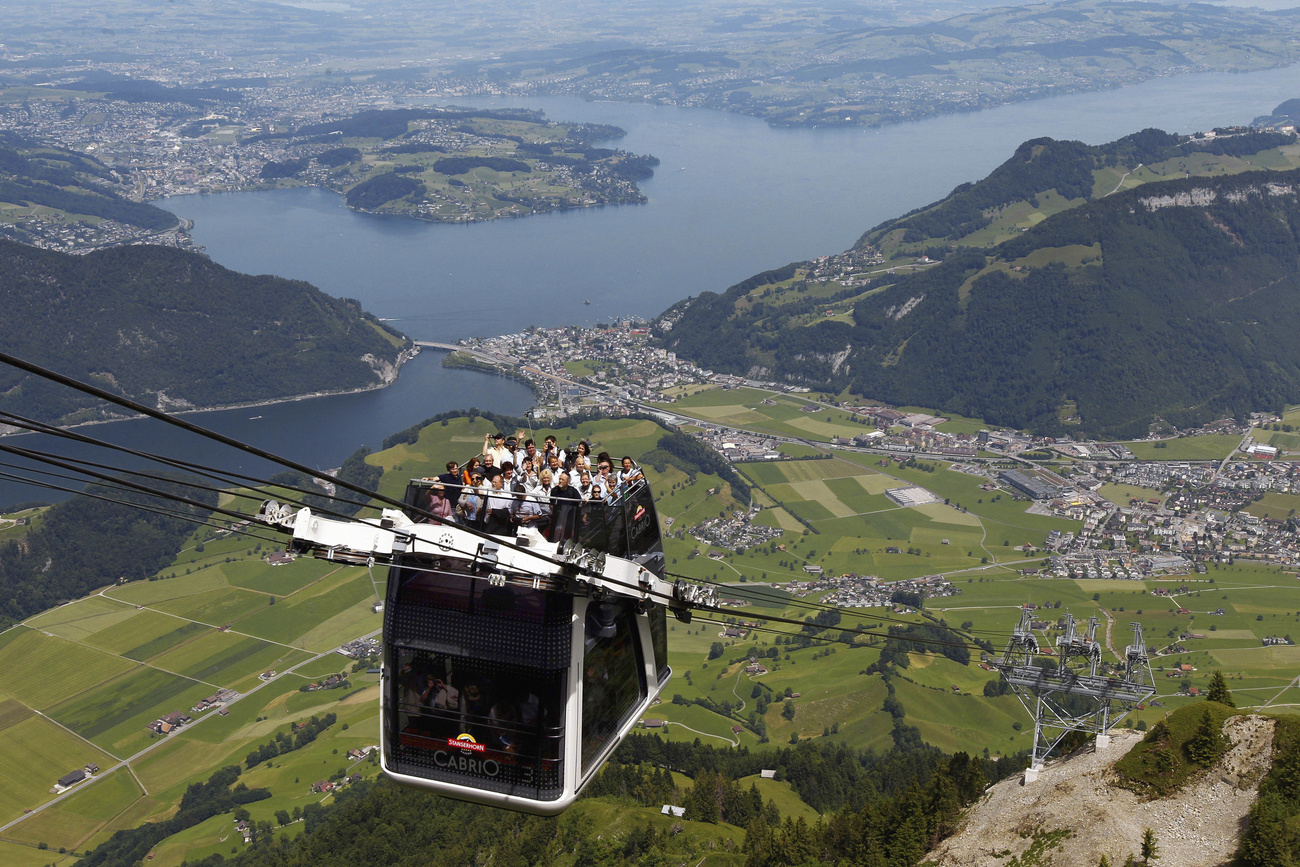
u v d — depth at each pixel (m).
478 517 17.81
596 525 17.89
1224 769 72.31
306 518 15.34
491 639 15.73
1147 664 83.06
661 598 18.38
